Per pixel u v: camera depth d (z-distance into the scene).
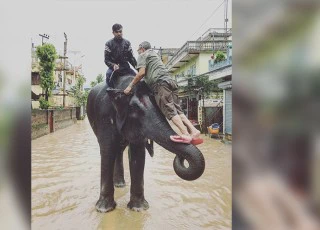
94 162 8.14
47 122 15.71
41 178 6.38
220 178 6.41
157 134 3.62
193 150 3.36
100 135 4.57
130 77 4.29
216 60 15.55
